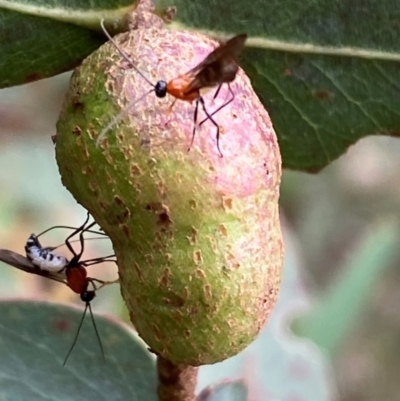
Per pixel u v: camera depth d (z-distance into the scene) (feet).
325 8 0.29
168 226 0.27
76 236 0.50
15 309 0.32
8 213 0.52
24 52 0.29
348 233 0.74
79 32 0.29
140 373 0.32
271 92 0.30
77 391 0.32
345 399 0.74
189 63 0.28
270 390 0.39
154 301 0.27
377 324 0.75
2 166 0.54
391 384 0.74
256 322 0.27
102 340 0.32
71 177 0.28
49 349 0.32
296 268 0.43
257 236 0.27
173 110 0.27
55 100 0.60
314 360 0.40
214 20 0.29
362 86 0.30
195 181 0.27
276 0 0.29
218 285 0.27
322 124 0.31
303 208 0.74
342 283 0.53
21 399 0.32
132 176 0.27
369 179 0.75
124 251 0.27
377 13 0.29
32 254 0.31
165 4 0.29
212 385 0.34
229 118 0.27
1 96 0.58
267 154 0.28
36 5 0.28
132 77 0.27
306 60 0.30
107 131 0.27
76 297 0.45
